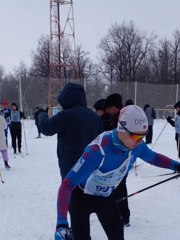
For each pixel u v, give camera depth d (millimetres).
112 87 23859
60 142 3711
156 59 46156
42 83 21969
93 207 2852
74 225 2863
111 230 2854
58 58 29922
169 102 25484
